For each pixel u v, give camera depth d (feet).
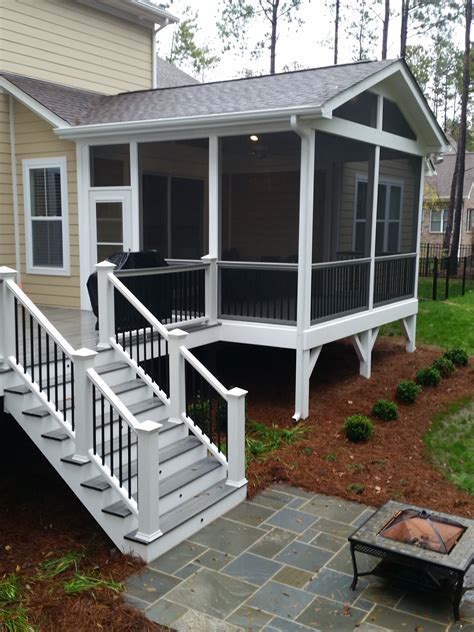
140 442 15.10
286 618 13.10
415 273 37.91
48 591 13.88
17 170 32.68
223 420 23.66
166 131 26.89
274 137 31.27
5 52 32.89
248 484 19.79
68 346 16.60
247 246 45.80
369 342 32.32
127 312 22.76
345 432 24.39
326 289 27.63
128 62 40.75
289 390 29.68
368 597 13.91
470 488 20.34
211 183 26.45
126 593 13.89
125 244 29.43
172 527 15.90
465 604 13.66
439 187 115.55
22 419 17.49
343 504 18.72
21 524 17.61
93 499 16.07
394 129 32.81
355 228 40.86
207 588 14.14
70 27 36.47
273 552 15.80
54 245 32.27
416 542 13.75
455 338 42.47
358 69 28.73
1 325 17.74
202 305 27.45
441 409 28.63
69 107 31.12
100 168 32.76
